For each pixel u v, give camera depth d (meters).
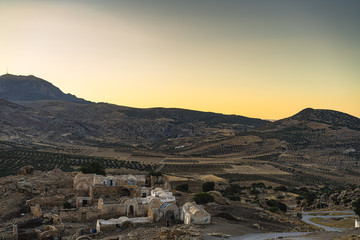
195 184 156.88
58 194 79.50
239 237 41.97
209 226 47.50
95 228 51.53
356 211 78.06
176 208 54.81
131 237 43.25
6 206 71.38
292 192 159.62
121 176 84.12
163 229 42.88
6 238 50.47
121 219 53.00
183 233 41.81
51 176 101.19
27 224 57.97
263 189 151.25
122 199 63.62
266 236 42.59
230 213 60.31
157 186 85.38
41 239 50.97
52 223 59.38
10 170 162.00
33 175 104.50
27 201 71.50
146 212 59.91
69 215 58.97
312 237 39.88
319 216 83.50
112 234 48.62
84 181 82.06
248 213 61.34
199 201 73.94
